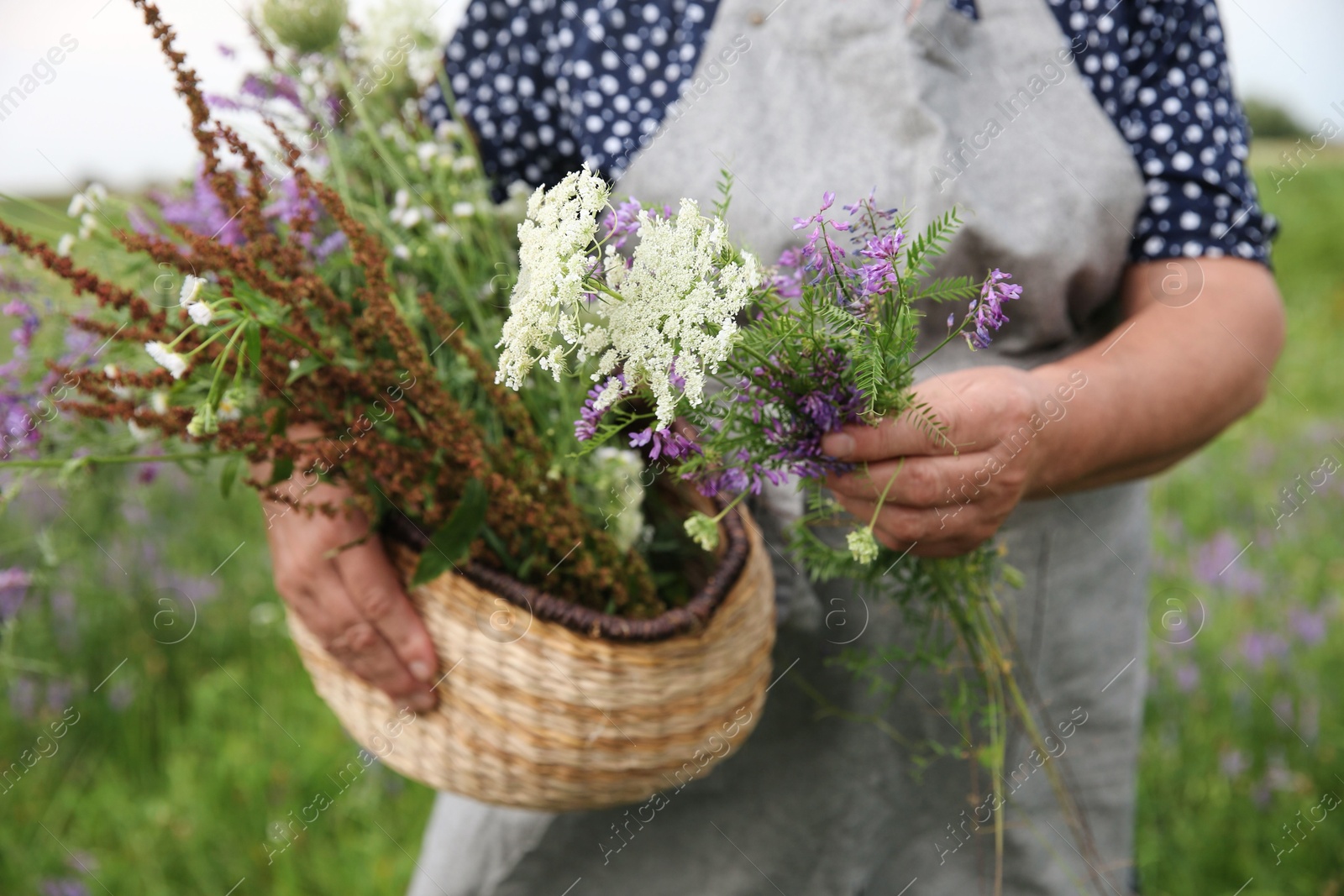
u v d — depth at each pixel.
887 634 1.11
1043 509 1.10
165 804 1.82
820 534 1.05
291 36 0.97
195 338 0.81
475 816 1.24
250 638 2.16
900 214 0.84
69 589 2.00
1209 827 1.67
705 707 0.89
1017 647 1.11
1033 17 1.01
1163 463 1.01
